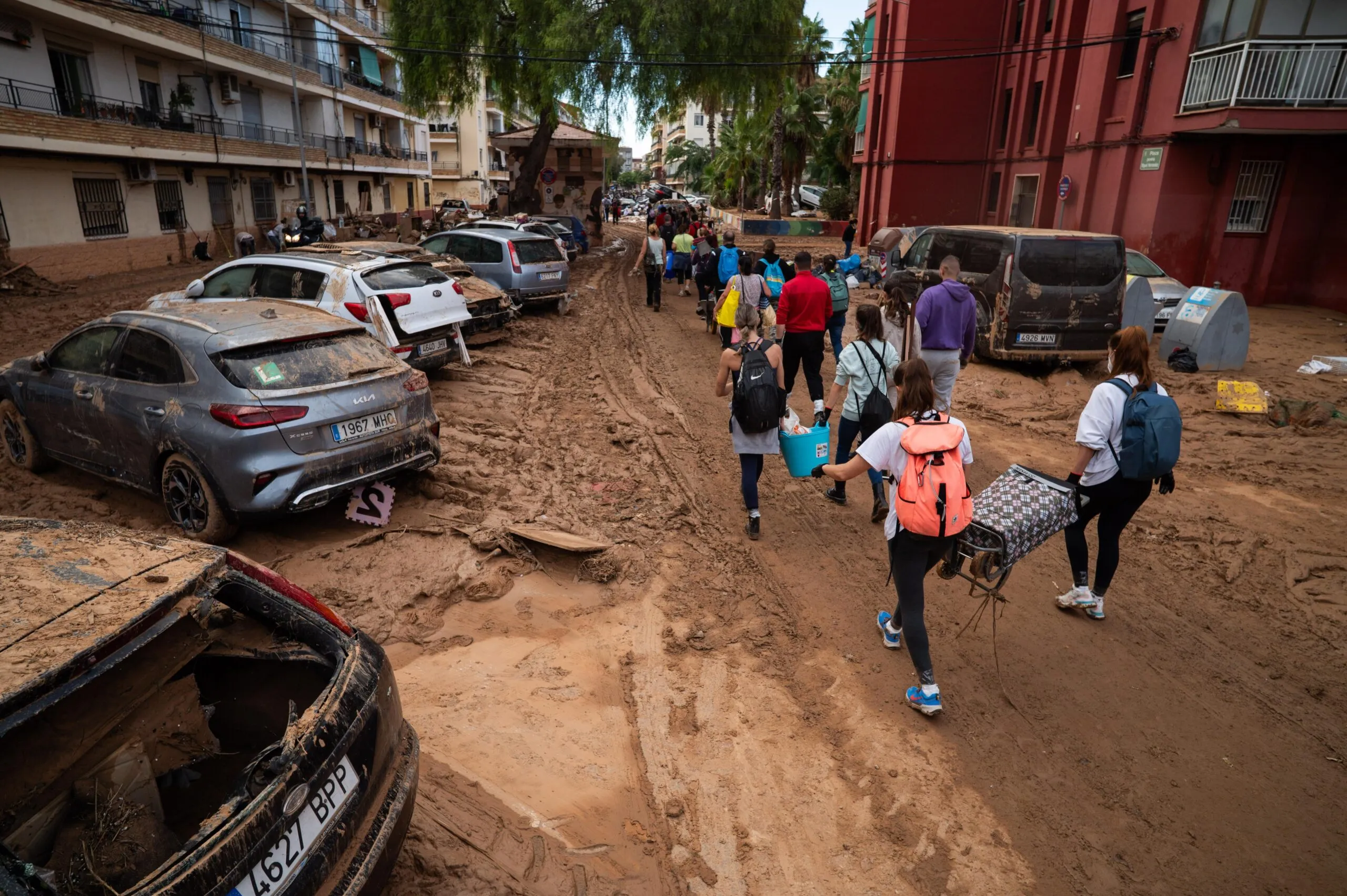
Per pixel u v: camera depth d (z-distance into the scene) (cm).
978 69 2861
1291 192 1797
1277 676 446
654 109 2547
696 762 364
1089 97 2094
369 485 580
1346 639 485
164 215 2716
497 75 2642
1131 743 387
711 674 429
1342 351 1321
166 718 253
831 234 4191
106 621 212
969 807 342
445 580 500
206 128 3005
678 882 299
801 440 584
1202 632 489
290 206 3672
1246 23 1622
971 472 752
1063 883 305
